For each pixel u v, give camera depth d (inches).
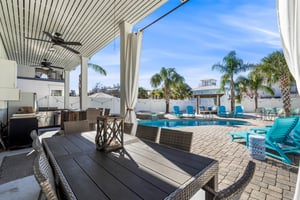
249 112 581.3
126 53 155.9
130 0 127.0
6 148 155.2
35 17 155.7
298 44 42.4
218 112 495.5
